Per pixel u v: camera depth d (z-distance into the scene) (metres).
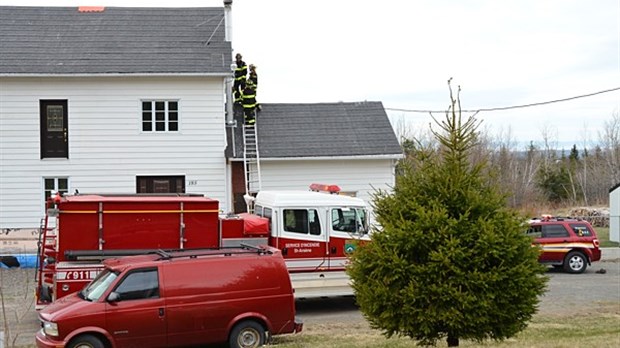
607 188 60.62
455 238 9.59
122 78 25.17
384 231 10.03
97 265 14.47
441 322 9.58
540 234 24.05
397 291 9.73
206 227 15.51
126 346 11.73
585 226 24.22
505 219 9.83
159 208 15.10
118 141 25.22
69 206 14.55
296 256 16.80
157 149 25.41
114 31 27.41
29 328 14.99
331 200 17.17
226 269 12.48
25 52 25.52
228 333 12.37
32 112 24.81
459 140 10.30
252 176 25.77
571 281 21.97
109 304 11.70
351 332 14.36
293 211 16.86
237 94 27.94
